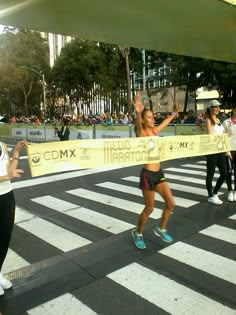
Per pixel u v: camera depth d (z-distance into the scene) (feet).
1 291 10.89
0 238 10.52
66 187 26.14
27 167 36.55
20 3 14.19
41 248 14.65
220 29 19.58
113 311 10.02
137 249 14.30
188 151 16.56
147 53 89.81
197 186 25.32
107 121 63.36
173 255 13.66
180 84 86.53
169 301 10.48
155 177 13.67
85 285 11.48
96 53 126.62
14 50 139.95
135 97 14.67
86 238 15.69
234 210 19.40
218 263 12.92
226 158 20.07
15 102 182.29
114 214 19.13
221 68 68.18
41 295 10.93
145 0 14.61
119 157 13.43
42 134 72.95
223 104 82.07
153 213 19.08
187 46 23.68
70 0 14.24
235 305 10.23
